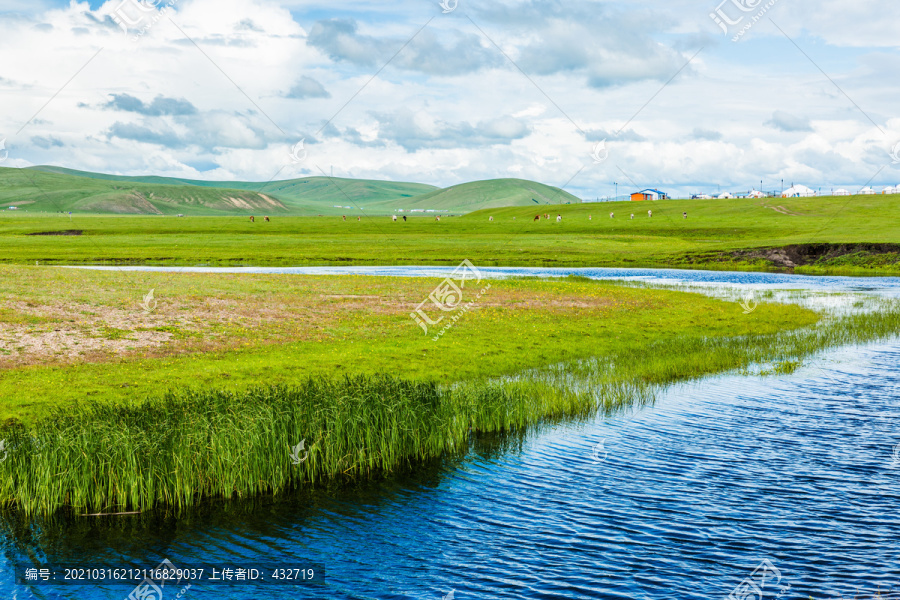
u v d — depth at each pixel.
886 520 13.09
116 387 20.75
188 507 13.83
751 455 16.58
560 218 150.25
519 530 12.80
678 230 124.38
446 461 16.45
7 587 10.95
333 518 13.40
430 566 11.56
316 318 33.06
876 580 11.05
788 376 24.86
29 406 18.70
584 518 13.23
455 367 25.58
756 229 119.50
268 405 16.05
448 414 17.70
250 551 12.12
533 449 17.23
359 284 46.16
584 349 29.52
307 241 108.38
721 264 81.44
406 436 16.44
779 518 13.20
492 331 32.03
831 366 26.64
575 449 17.20
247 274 51.19
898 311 40.91
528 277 60.69
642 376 24.75
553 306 39.53
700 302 43.47
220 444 14.37
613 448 17.25
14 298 31.98
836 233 103.25
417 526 12.98
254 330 29.72
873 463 16.03
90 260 79.75
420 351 27.53
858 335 33.34
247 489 14.39
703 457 16.48
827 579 11.09
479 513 13.56
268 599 10.64
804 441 17.66
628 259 85.75
